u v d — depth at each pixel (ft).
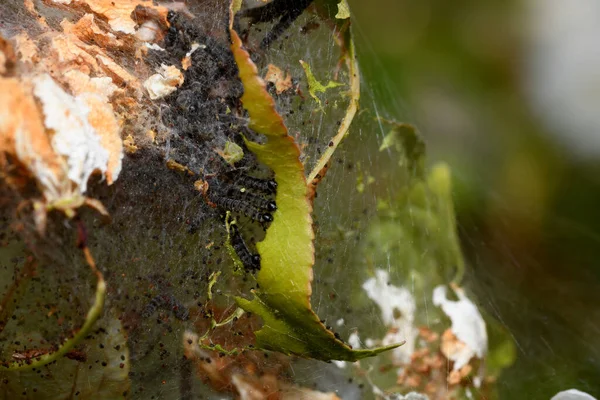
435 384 0.93
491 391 0.95
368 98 1.02
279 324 0.83
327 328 0.83
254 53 0.88
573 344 1.11
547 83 1.19
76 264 0.85
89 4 0.84
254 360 0.89
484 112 1.17
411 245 0.97
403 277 0.96
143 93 0.84
